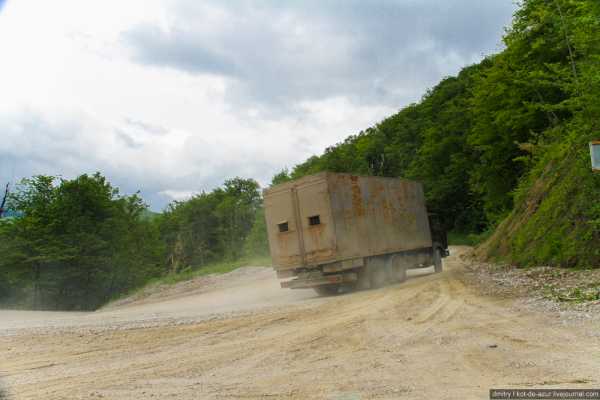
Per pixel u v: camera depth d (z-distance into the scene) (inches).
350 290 717.3
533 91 1226.0
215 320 468.8
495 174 1514.5
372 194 745.6
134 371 267.1
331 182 665.0
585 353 234.5
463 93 2578.7
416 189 879.7
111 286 1814.7
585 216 612.1
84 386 236.4
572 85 668.7
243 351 304.8
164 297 1072.8
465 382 203.2
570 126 689.0
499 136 1437.0
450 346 274.7
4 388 237.5
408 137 3065.9
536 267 655.1
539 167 940.6
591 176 606.9
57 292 1700.3
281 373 241.6
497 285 547.8
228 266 1384.1
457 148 2272.4
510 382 198.8
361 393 196.4
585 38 609.9
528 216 826.8
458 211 2455.7
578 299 380.5
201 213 3538.4
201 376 246.8
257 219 2142.0
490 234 1456.7
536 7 1037.2
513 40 1193.4
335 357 269.6
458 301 456.4
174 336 386.6
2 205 1413.6
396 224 787.4
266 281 1046.4
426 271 974.4
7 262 1553.9
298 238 682.2
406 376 219.0
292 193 689.0
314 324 394.6
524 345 261.4
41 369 283.1
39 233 1583.4
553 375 204.1
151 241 2199.8
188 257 3479.3
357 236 689.0
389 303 486.3
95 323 520.1
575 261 592.4
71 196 1706.4
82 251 1668.3
